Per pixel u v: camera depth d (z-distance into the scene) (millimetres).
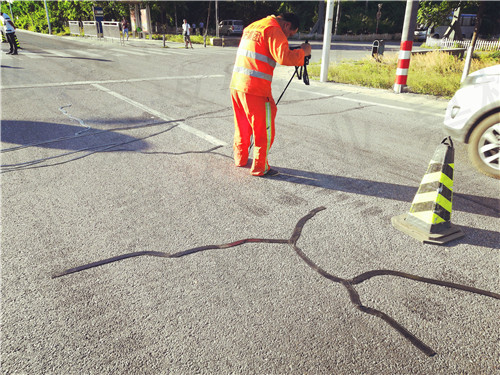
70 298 2146
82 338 1879
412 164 4234
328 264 2469
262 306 2096
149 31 27062
